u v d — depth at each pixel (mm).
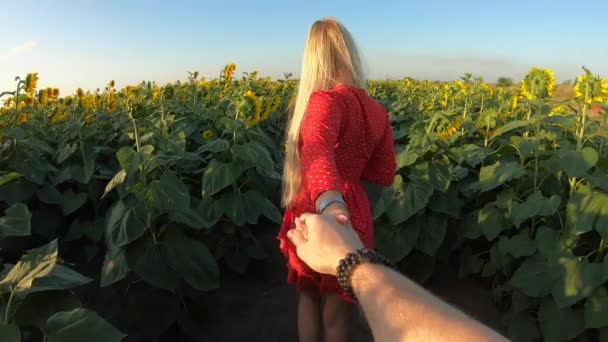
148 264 2973
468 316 771
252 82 11375
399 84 18406
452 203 4039
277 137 8594
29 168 4527
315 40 2330
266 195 4895
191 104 8500
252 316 3867
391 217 3844
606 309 2775
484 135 5141
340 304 2566
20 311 1978
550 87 4629
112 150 5590
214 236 4293
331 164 1734
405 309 797
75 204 4551
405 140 8242
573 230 2945
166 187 2959
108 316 3748
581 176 2965
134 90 9484
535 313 3307
